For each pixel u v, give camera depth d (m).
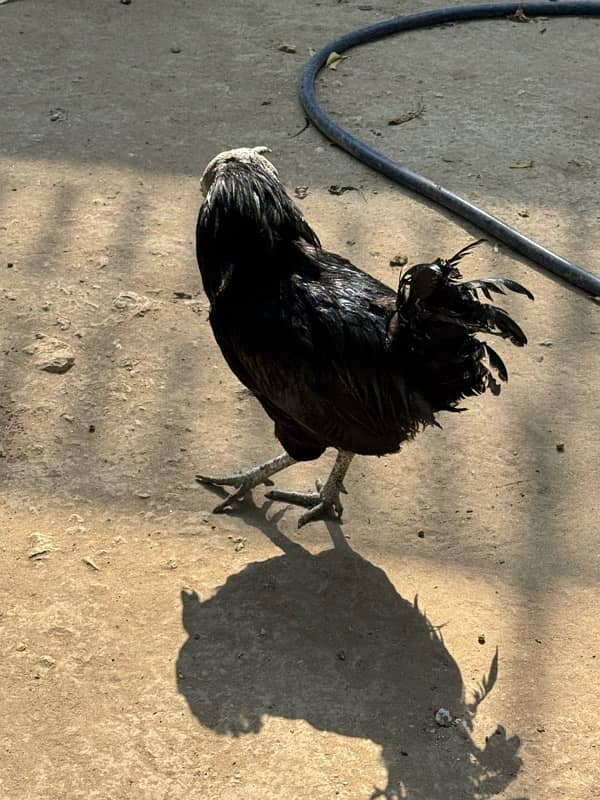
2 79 1.92
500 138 1.81
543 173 1.71
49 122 1.79
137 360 1.29
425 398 0.92
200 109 1.86
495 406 1.26
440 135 1.82
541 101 1.94
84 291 1.39
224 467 1.15
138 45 2.09
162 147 1.74
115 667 0.93
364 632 0.98
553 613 1.00
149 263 1.46
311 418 0.97
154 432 1.19
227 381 1.27
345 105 1.91
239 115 1.85
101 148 1.72
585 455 1.19
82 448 1.16
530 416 1.24
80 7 2.24
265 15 2.26
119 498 1.11
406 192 1.65
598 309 1.42
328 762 0.86
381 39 2.18
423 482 1.15
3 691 0.90
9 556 1.03
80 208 1.57
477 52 2.13
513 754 0.87
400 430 0.96
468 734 0.89
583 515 1.12
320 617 0.99
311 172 1.69
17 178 1.63
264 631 0.98
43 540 1.05
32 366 1.26
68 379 1.25
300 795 0.83
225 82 1.96
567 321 1.40
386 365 0.92
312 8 2.31
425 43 2.17
